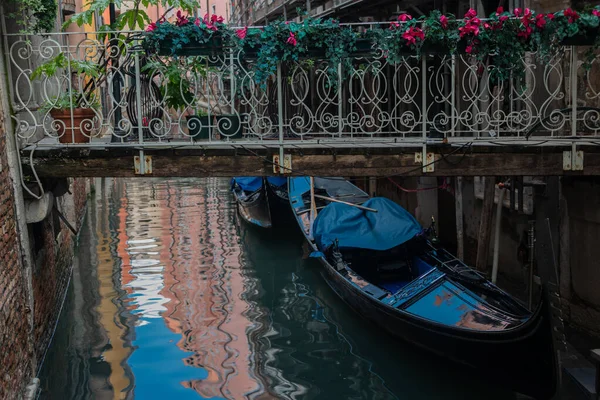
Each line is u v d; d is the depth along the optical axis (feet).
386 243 29.35
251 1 66.85
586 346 22.22
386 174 21.74
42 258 23.31
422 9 35.65
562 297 23.89
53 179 22.89
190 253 39.09
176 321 27.25
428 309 22.63
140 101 21.24
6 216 17.99
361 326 26.50
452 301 22.61
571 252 23.25
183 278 33.76
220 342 24.99
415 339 22.33
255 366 22.86
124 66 22.02
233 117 22.48
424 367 22.34
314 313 28.37
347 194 42.45
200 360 23.20
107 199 60.59
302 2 46.19
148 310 28.63
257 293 31.30
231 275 34.42
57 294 27.48
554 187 23.98
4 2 22.02
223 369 22.49
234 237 43.39
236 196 50.57
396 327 23.16
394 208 31.17
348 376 22.08
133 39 21.66
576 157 21.33
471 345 20.10
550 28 19.94
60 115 21.81
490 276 29.45
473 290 23.94
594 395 18.70
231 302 29.96
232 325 26.94
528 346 18.42
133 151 21.22
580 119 21.91
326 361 23.29
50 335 24.62
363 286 25.94
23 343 18.80
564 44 20.34
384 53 20.81
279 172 21.61
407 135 38.40
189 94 23.63
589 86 21.48
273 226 42.29
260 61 20.56
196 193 64.08
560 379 19.70
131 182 74.13
